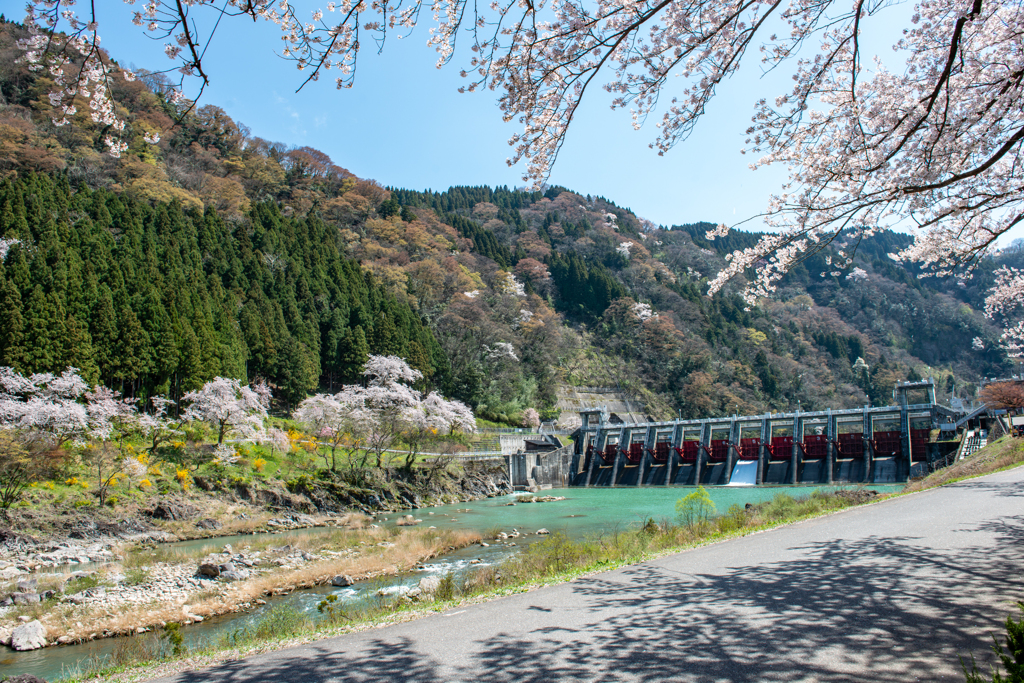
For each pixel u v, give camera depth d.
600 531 27.88
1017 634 4.67
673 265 171.38
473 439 66.50
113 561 23.52
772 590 9.05
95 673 8.41
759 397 108.38
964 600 7.70
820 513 18.88
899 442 50.31
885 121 10.20
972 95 9.71
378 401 51.28
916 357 146.38
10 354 37.62
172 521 32.50
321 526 34.53
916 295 160.25
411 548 23.28
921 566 9.77
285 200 113.19
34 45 5.44
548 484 66.81
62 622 14.46
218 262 67.62
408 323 77.19
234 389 46.88
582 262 140.25
